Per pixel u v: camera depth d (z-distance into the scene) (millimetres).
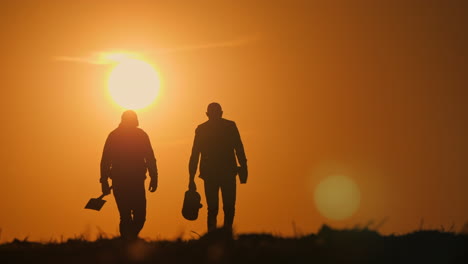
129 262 28156
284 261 26859
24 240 35719
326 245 28703
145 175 39844
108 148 39344
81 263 28750
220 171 37562
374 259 28078
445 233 33375
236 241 30469
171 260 28016
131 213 39938
